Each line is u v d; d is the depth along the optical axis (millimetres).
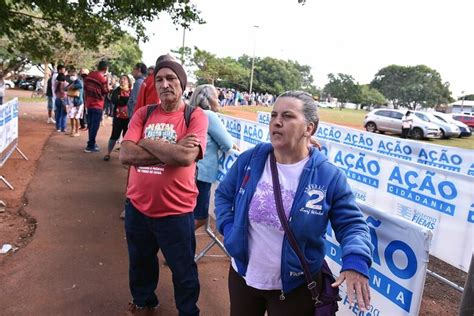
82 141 10414
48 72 32594
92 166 7660
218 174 4000
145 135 2660
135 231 2762
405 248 1984
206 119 2717
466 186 3773
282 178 1854
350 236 1698
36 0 9219
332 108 78000
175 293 2805
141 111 2744
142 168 2605
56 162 7766
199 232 4824
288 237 1780
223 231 2027
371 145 7105
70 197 5688
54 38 11367
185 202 2668
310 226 1765
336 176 1808
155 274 3006
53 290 3271
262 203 1846
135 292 2996
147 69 6410
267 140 6906
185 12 9469
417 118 23297
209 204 4078
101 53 32344
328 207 1777
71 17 10156
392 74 107750
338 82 102250
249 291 2004
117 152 9219
